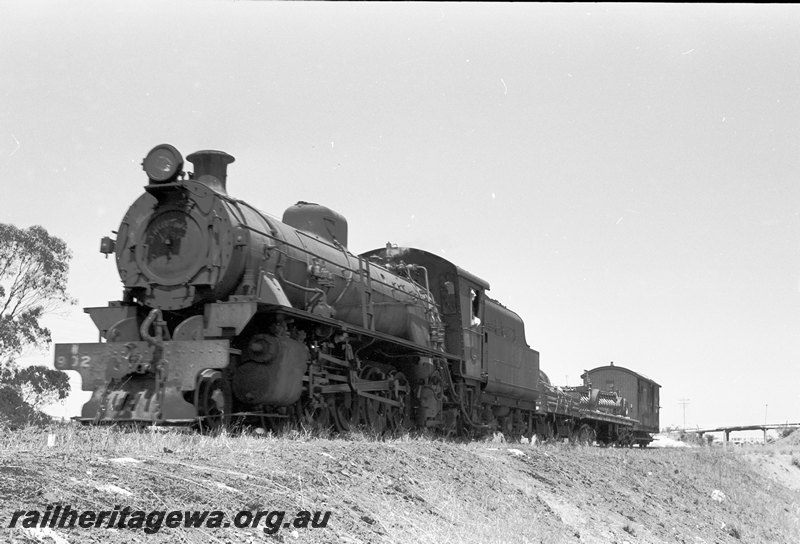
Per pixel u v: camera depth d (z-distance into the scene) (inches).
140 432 481.4
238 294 559.8
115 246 573.6
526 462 665.0
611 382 1721.2
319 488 380.5
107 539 255.1
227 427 537.6
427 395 780.6
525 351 1083.9
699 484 922.1
